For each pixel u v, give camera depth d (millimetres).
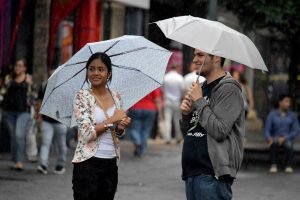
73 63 13531
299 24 29297
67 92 13773
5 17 30875
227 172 11422
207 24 11859
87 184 12688
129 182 24859
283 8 28797
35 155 28781
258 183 25891
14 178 24344
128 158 32344
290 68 34156
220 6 30250
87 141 12719
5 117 26297
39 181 23938
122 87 13805
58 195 21203
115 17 40500
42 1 32969
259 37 51188
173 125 42406
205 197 11500
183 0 36156
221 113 11445
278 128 29672
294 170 30406
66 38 36719
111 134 12836
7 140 31734
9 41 30969
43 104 13930
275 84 58750
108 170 12852
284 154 30578
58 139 25891
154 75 13812
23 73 26172
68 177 25156
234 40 11703
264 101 58969
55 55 35844
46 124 25656
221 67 11867
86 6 36812
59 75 13555
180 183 24984
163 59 13945
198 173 11578
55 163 28922
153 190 23125
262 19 29906
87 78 13312
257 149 33156
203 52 11734
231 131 11602
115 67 13773
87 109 12781
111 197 13070
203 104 11484
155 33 42344
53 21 33938
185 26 11875
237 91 11562
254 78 58500
